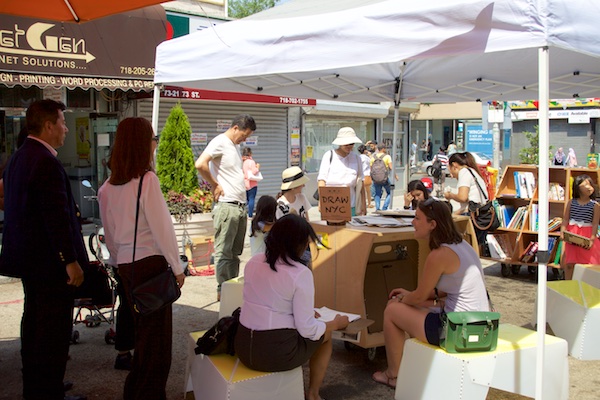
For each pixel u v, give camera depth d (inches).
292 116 626.5
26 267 137.5
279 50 170.4
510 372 146.6
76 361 187.8
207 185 385.1
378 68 269.9
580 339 197.2
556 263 306.7
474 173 306.7
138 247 138.7
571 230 272.5
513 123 866.1
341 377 177.6
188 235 319.0
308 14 172.1
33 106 141.7
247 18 203.5
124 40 412.8
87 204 484.4
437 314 154.6
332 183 286.4
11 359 190.5
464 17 136.3
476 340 144.9
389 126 821.9
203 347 144.3
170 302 137.3
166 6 478.3
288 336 135.6
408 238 185.6
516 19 130.0
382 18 148.9
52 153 143.1
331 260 191.8
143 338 141.5
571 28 132.5
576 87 288.4
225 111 553.6
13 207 138.6
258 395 134.5
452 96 311.9
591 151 834.2
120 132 140.0
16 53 365.1
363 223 197.9
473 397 143.1
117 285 176.1
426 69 273.0
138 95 458.6
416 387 153.0
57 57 381.7
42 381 140.8
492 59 248.4
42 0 168.1
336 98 285.7
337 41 157.8
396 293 173.8
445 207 158.4
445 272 155.7
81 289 191.0
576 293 209.3
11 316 240.4
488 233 323.0
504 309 255.1
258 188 599.2
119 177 139.8
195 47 195.9
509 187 338.3
